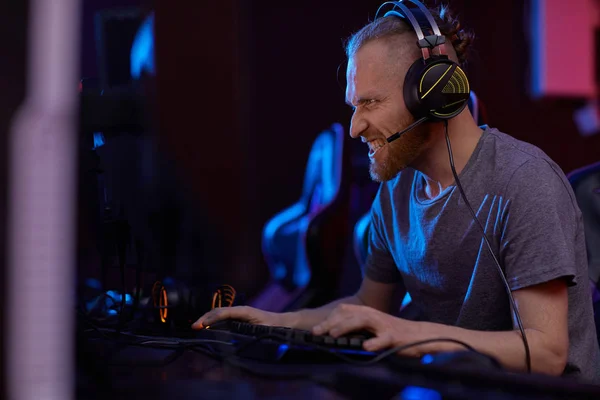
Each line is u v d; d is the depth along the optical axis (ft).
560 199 3.29
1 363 1.64
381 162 3.56
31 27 1.68
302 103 14.75
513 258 3.28
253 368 2.44
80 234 3.59
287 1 14.60
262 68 14.51
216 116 13.60
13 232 1.65
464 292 3.76
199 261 11.94
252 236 14.10
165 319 3.50
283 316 3.77
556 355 3.01
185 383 2.20
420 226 3.82
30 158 1.67
